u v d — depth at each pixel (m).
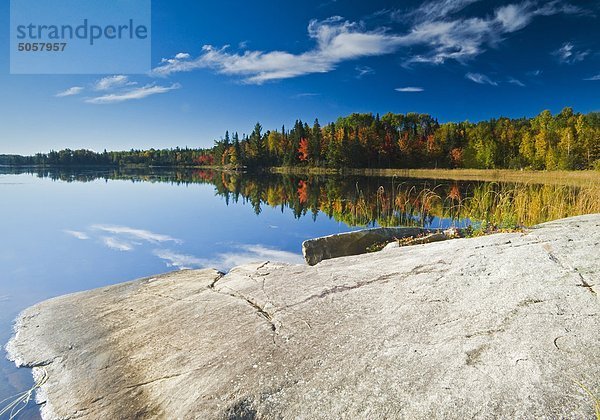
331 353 3.34
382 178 42.25
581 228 5.44
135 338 4.46
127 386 3.60
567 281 3.89
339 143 63.72
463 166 60.91
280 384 3.05
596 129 48.00
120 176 49.34
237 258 9.15
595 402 2.45
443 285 4.30
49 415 3.41
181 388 3.32
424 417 2.54
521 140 59.72
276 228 13.05
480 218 10.24
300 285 5.02
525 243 5.05
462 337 3.30
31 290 6.90
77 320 5.21
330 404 2.78
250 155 79.44
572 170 40.00
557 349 2.96
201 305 4.96
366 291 4.50
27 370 4.14
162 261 8.90
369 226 13.01
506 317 3.48
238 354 3.56
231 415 2.86
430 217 13.90
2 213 15.93
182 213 16.39
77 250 9.95
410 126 80.75
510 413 2.46
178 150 119.50
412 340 3.37
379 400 2.74
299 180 42.94
